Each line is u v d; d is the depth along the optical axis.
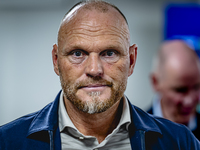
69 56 1.01
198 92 1.86
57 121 1.11
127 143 1.15
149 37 3.58
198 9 2.82
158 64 1.93
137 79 3.59
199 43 2.80
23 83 3.65
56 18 3.63
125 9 3.60
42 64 3.65
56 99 1.15
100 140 1.13
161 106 1.93
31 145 1.07
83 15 1.01
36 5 3.63
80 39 0.98
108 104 1.00
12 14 3.66
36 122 1.11
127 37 1.06
